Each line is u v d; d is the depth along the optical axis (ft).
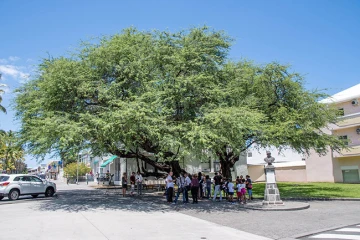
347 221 36.14
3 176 64.44
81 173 159.53
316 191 75.36
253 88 69.05
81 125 48.55
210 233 29.53
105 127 43.45
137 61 53.57
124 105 47.09
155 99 51.16
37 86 55.98
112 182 122.11
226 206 51.70
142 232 29.71
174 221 36.45
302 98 66.13
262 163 148.87
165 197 68.54
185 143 50.19
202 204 54.90
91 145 53.88
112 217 39.29
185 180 57.98
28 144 59.00
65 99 52.95
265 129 61.26
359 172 104.99
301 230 31.07
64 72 51.19
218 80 62.08
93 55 54.24
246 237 27.94
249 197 62.23
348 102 108.68
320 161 117.80
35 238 27.04
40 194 68.85
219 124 50.34
